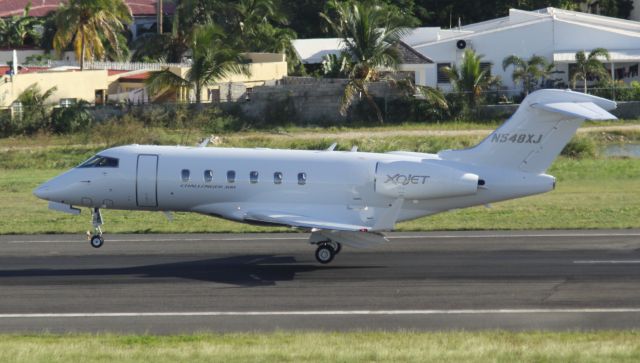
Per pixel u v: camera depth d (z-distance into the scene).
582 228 113.94
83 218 123.56
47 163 179.38
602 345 62.53
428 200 95.75
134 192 97.19
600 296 79.88
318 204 95.88
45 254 99.56
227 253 99.88
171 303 78.25
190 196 96.75
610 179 159.12
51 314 74.81
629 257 95.94
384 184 95.00
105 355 59.38
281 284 85.00
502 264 93.06
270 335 67.19
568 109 92.44
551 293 81.06
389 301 78.69
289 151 98.25
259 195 96.12
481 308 76.31
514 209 128.38
